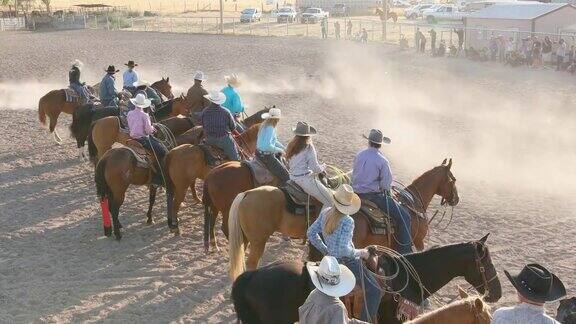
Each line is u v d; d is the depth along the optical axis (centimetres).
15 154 1964
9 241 1278
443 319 616
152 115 1697
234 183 1127
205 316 983
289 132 2231
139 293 1055
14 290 1064
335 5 7550
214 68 3675
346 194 711
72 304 1016
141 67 3703
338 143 2062
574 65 3266
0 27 6300
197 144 1374
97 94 2312
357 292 737
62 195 1577
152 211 1455
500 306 999
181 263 1174
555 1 4650
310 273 599
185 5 9756
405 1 9050
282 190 1005
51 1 9469
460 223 1382
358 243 924
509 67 3584
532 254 1211
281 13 6762
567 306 838
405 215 969
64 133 2255
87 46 4669
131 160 1264
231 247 980
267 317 705
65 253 1220
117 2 9794
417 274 796
